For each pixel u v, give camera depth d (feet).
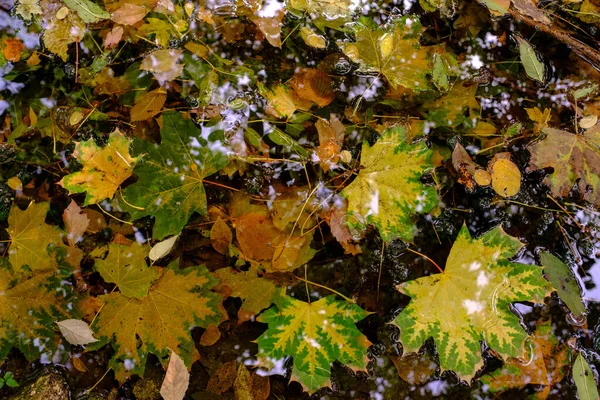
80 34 3.03
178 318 2.65
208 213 2.82
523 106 3.06
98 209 2.81
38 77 2.98
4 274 2.66
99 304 2.68
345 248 2.82
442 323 2.66
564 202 2.94
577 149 2.91
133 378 2.69
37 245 2.70
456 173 2.95
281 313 2.69
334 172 2.89
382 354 2.76
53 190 2.85
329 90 3.02
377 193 2.79
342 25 3.12
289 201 2.84
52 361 2.68
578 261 2.88
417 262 2.85
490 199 2.93
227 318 2.67
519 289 2.68
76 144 2.73
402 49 3.02
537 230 2.91
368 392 2.73
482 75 3.10
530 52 3.10
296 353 2.65
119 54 3.02
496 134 3.00
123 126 2.93
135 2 3.06
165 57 2.98
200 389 2.68
